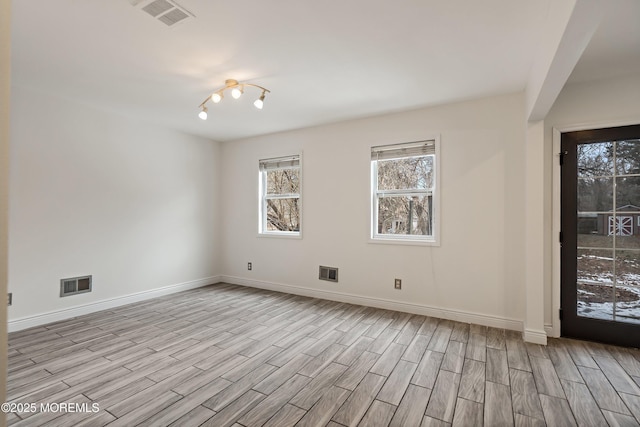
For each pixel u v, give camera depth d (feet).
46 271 10.64
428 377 7.30
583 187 9.43
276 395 6.58
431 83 9.60
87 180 11.69
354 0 5.94
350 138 13.20
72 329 10.12
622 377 7.27
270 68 8.71
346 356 8.34
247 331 10.06
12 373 7.36
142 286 13.47
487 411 6.08
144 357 8.23
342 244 13.37
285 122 13.57
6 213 1.92
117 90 10.26
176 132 14.90
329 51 7.81
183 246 15.17
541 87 7.13
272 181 15.88
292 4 6.06
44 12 6.28
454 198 11.10
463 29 6.86
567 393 6.66
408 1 5.98
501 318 10.35
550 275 9.70
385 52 7.85
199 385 6.93
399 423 5.74
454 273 11.10
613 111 9.02
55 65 8.54
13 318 9.91
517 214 10.18
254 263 15.98
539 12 6.24
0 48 1.90
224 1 5.96
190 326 10.48
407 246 11.93
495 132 10.50
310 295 14.17
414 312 11.76
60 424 5.63
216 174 16.85
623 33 6.93
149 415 5.90
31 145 10.28
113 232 12.49
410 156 11.96
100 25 6.74
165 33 7.04
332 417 5.90
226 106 11.65
